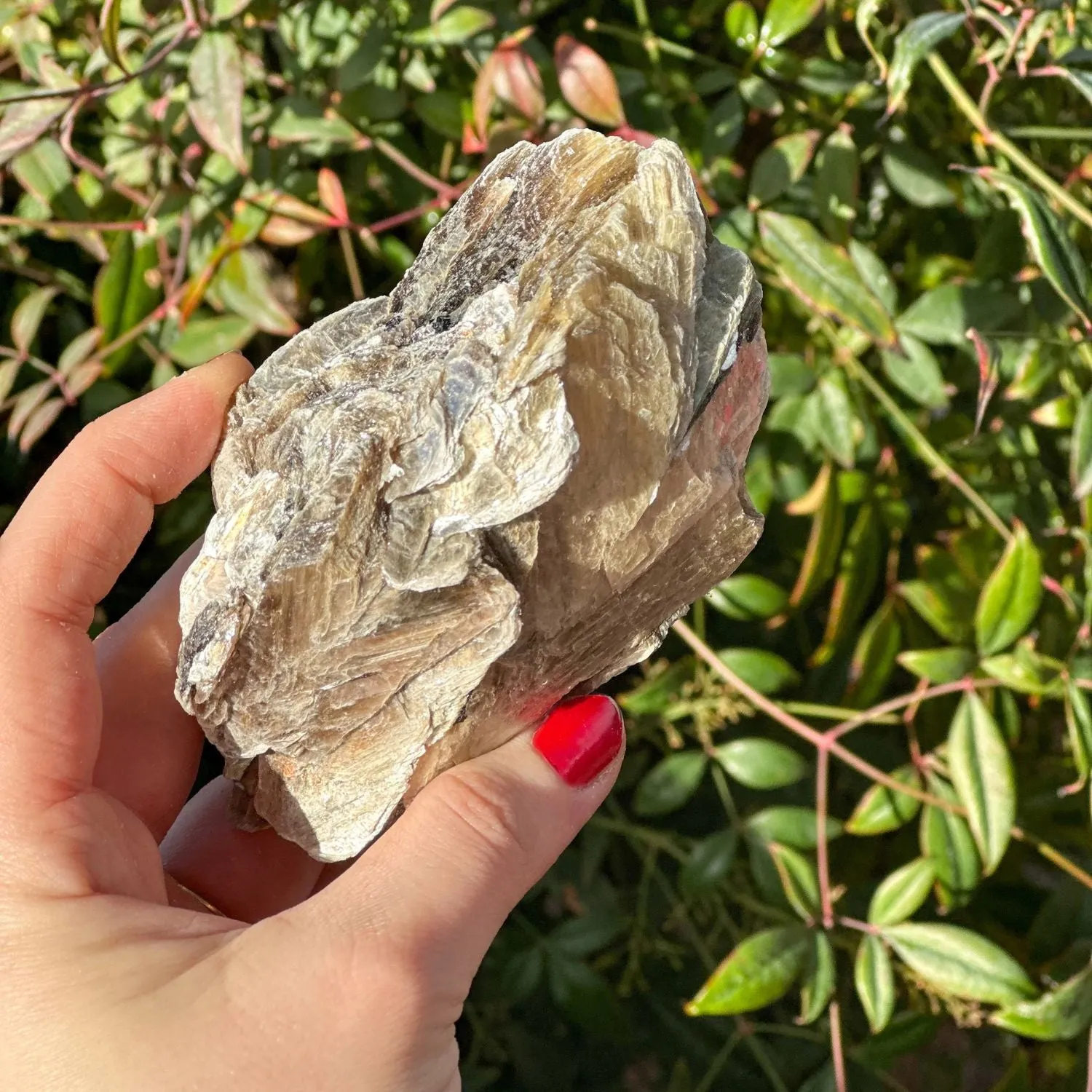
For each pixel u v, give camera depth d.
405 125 0.27
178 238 0.25
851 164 0.25
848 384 0.26
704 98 0.28
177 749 0.21
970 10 0.22
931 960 0.24
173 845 0.22
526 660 0.17
